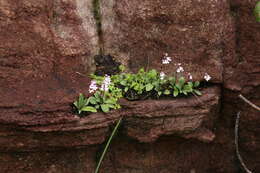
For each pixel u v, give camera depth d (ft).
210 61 4.65
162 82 4.51
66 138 4.22
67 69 4.48
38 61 4.35
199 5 4.55
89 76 4.55
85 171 4.51
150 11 4.55
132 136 4.48
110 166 4.62
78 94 4.33
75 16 4.56
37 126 4.08
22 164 4.30
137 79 4.55
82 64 4.57
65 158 4.40
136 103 4.41
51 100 4.17
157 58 4.64
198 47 4.61
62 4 4.50
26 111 4.05
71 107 4.25
